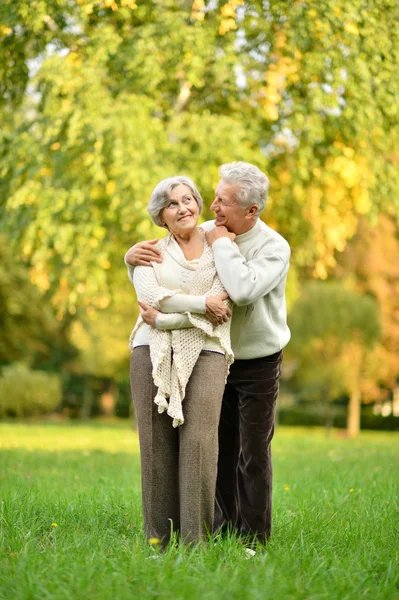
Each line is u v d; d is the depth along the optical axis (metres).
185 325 3.89
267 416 4.19
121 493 6.21
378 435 29.48
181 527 3.91
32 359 33.59
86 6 11.13
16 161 12.81
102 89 11.84
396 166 13.11
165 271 4.00
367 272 28.12
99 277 12.36
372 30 11.77
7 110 13.38
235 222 4.08
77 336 26.66
